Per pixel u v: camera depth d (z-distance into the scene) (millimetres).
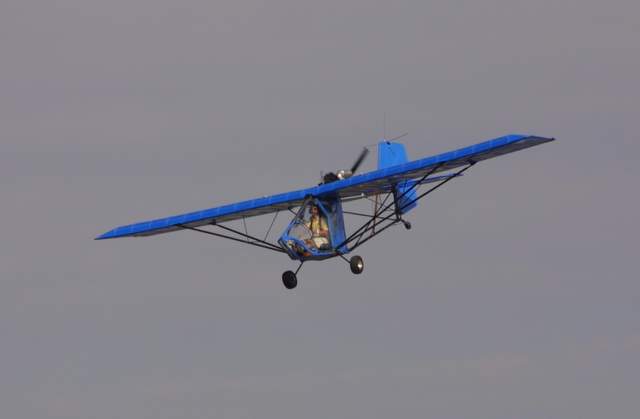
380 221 144625
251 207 141750
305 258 138000
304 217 139000
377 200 152625
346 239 142125
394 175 136750
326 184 140500
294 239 136750
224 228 145625
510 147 131250
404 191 155000
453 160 133625
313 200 139875
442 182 141500
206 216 142875
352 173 144875
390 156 174125
